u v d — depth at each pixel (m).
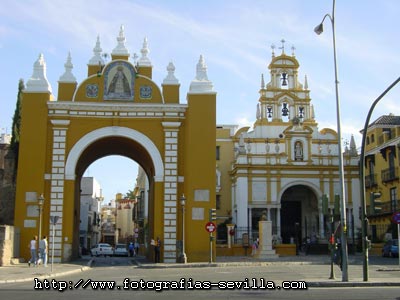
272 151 62.53
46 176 35.47
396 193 52.72
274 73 65.31
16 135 43.47
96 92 36.84
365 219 21.52
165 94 37.31
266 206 58.72
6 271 26.70
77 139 36.12
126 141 37.94
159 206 35.91
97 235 98.31
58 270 27.72
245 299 15.41
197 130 36.41
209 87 37.00
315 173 59.78
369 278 22.73
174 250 35.50
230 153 64.50
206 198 35.78
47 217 35.09
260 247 41.91
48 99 36.09
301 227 62.09
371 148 60.00
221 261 36.88
